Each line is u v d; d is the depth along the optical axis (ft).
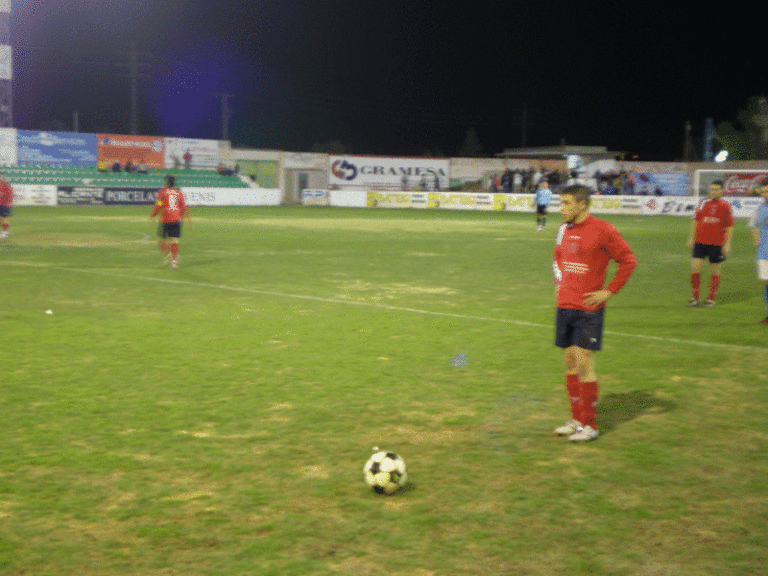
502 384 20.62
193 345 25.29
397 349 25.00
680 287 42.37
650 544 11.29
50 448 15.24
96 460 14.58
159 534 11.47
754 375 21.90
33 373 21.33
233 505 12.55
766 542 11.37
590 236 15.70
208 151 162.61
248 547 11.07
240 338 26.53
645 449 15.53
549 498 12.98
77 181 146.00
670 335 28.09
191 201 146.72
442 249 63.21
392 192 153.79
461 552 10.98
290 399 18.97
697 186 138.31
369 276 44.80
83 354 23.80
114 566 10.50
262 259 53.42
